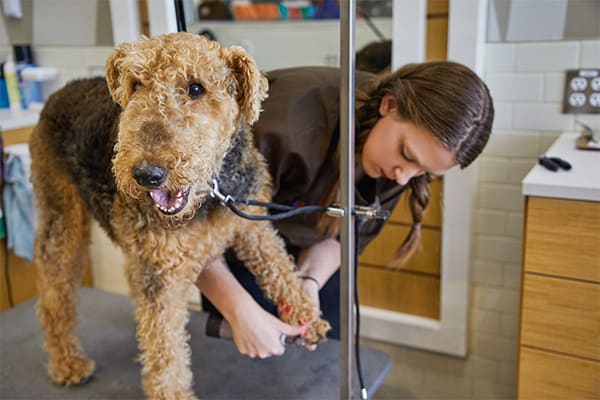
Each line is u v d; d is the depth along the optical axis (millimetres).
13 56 2600
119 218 1017
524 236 1357
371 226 1370
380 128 1187
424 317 2201
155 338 1028
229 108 917
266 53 2367
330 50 2240
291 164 1257
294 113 1255
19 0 2508
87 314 1690
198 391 1294
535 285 1367
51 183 1281
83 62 2502
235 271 1467
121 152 812
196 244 994
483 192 1972
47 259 1303
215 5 2383
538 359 1416
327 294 1594
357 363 1184
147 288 1009
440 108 1097
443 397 2135
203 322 1611
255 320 1073
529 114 1843
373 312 2256
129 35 2260
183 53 867
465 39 1773
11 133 2246
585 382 1380
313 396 1273
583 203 1266
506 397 2105
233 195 1014
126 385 1339
